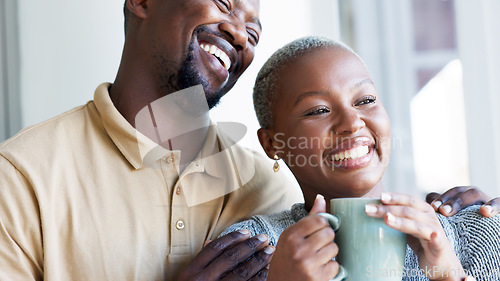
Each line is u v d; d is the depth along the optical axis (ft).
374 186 2.99
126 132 3.33
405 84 6.32
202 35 3.41
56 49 5.11
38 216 3.08
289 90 3.04
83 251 3.07
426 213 2.35
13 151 3.17
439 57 6.28
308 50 3.07
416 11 6.36
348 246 2.34
